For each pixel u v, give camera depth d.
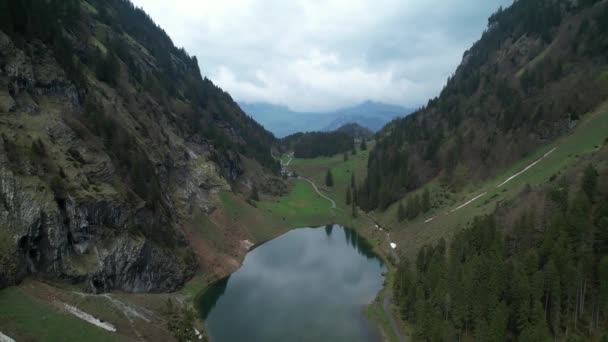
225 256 110.69
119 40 153.88
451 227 103.38
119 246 72.19
